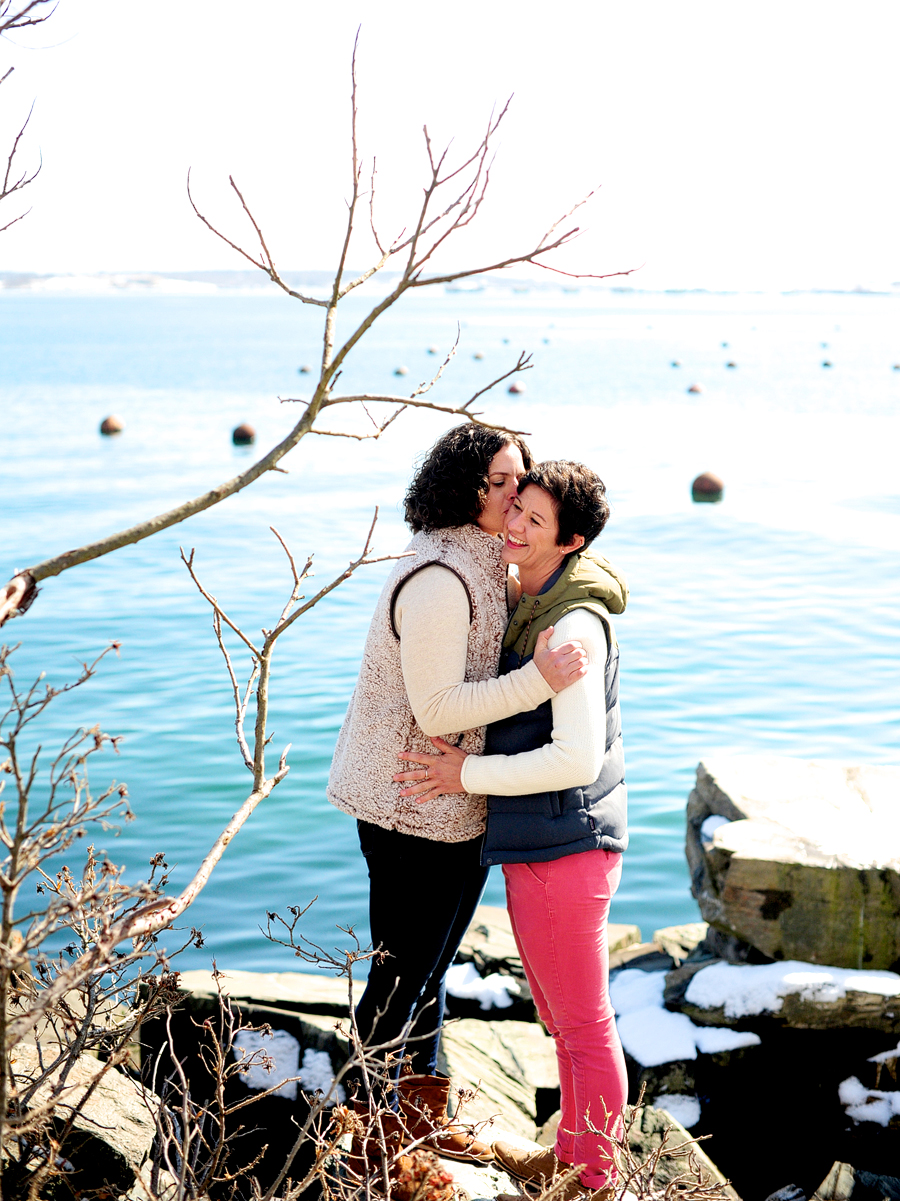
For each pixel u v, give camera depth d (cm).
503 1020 428
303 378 4019
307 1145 320
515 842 232
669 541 1445
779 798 439
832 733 795
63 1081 191
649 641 1017
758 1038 380
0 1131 158
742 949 413
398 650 237
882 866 383
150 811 667
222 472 1903
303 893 589
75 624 1039
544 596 237
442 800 238
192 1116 206
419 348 6275
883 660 959
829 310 17850
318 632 1021
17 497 1642
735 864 394
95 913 164
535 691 224
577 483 231
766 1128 374
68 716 814
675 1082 378
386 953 219
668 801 695
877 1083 368
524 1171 254
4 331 8006
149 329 8500
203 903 574
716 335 8300
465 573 230
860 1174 339
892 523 1536
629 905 591
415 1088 251
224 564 1277
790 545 1410
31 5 150
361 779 242
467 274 156
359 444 2270
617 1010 418
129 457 2072
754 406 3195
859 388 3875
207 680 890
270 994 385
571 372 4597
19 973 209
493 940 476
